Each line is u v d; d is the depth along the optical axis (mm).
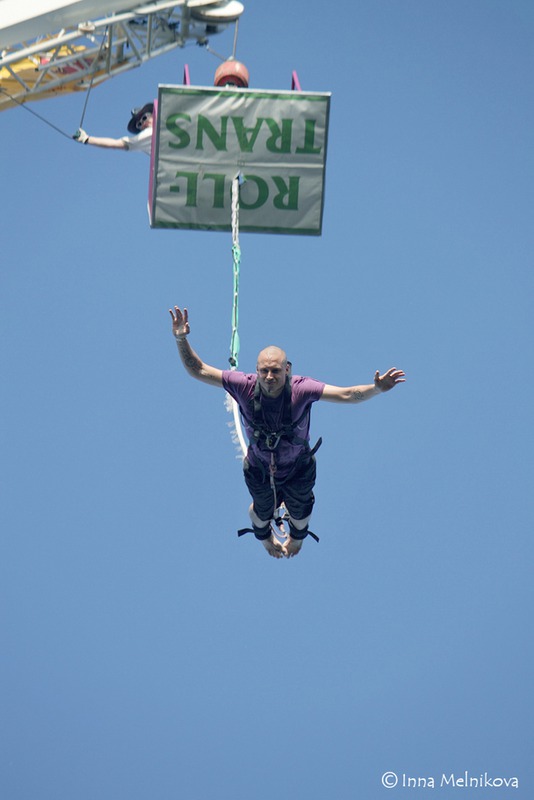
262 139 65375
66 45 88938
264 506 55750
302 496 54844
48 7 79875
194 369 51125
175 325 50469
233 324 58562
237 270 61188
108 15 86250
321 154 65688
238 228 65625
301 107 65125
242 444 55469
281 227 66438
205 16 85562
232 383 51031
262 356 49594
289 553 60031
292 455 52438
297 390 50438
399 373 49031
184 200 65688
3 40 80375
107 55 88562
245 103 65062
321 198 66188
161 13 86062
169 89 64562
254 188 65875
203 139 65188
